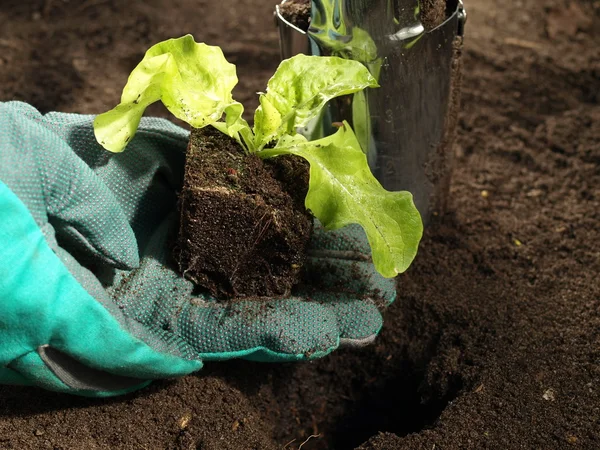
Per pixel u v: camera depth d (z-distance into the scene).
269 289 0.30
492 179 0.40
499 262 0.36
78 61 0.47
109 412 0.30
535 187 0.39
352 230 0.33
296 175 0.29
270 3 0.53
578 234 0.37
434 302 0.34
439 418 0.30
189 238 0.29
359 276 0.31
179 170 0.32
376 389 0.34
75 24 0.50
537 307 0.34
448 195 0.37
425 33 0.31
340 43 0.31
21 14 0.51
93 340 0.26
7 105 0.26
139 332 0.28
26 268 0.25
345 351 0.34
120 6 0.52
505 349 0.32
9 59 0.47
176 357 0.28
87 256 0.29
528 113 0.44
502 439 0.29
